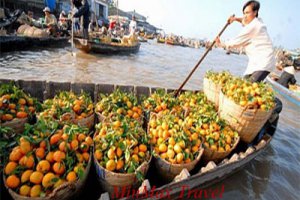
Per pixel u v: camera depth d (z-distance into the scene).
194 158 3.88
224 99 5.03
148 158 3.51
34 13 31.92
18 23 19.33
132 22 22.66
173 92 6.48
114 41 21.89
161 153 3.79
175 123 4.25
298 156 6.30
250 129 4.82
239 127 4.82
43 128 3.14
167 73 15.49
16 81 5.43
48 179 2.68
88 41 15.80
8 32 16.98
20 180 2.70
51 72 11.16
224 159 4.35
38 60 13.38
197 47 64.50
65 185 2.72
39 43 16.94
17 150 2.84
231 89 5.04
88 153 3.28
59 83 5.75
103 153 3.35
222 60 36.25
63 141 2.99
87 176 3.20
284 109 11.32
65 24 23.45
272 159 5.88
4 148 3.01
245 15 5.55
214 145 4.28
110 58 17.16
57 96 5.07
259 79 5.53
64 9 37.41
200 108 5.14
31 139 2.92
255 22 5.36
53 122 3.33
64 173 2.85
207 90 6.03
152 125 4.25
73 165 2.96
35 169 2.78
